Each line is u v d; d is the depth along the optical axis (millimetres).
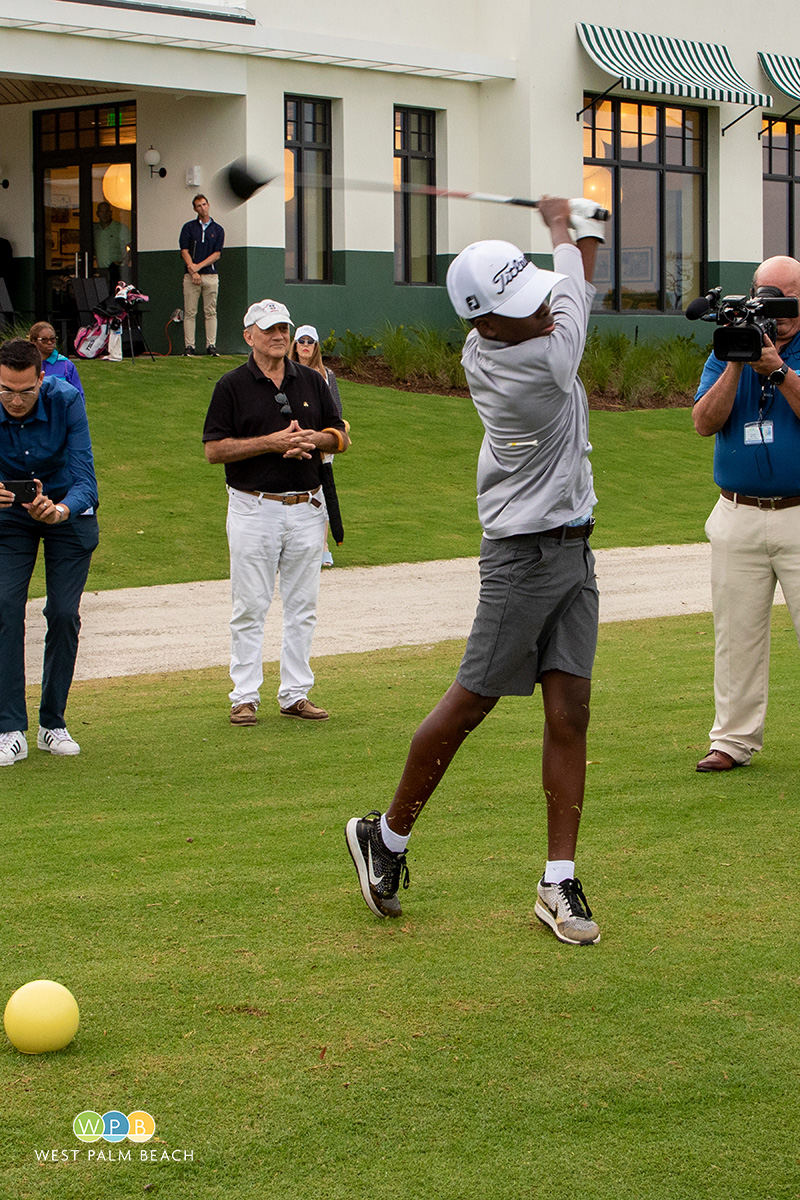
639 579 19094
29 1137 4531
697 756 9484
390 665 13500
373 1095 4770
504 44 35094
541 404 5832
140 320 31828
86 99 32594
